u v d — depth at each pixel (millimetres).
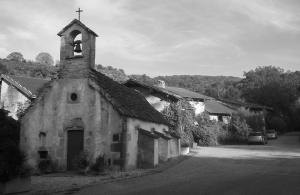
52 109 21047
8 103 35406
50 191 13352
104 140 19750
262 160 25047
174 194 12297
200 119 43344
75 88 20719
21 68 65438
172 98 38875
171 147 27172
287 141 48938
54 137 20797
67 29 21234
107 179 16516
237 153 30875
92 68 21297
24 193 12953
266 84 72812
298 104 71688
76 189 13766
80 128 20344
